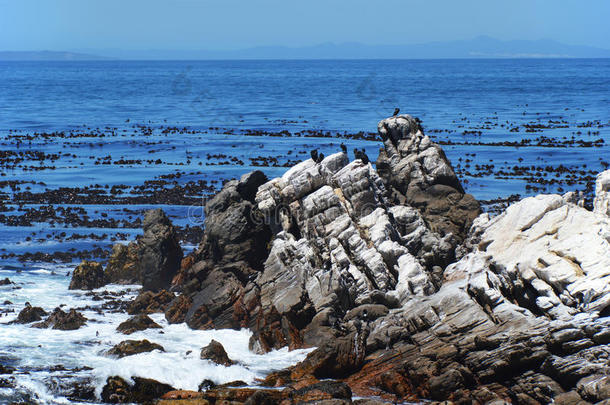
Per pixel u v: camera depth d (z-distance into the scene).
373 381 100.69
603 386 81.00
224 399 93.50
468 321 101.56
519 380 90.88
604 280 97.19
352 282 123.38
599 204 119.12
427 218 157.88
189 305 138.88
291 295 123.44
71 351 114.94
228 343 123.38
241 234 145.88
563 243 107.06
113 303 148.25
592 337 89.56
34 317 132.38
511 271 106.56
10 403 92.56
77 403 95.94
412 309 109.12
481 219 132.62
